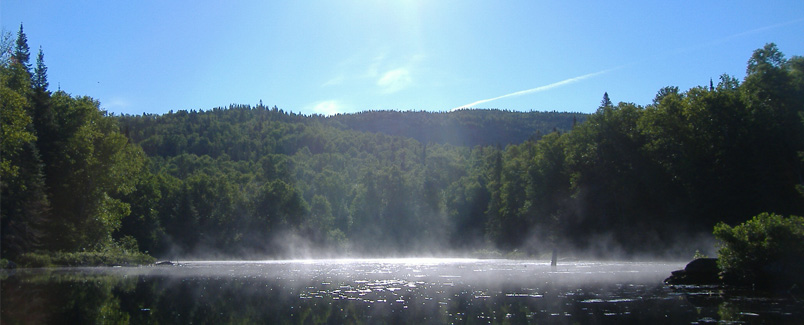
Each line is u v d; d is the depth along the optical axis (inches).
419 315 559.5
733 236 786.2
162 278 1113.4
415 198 3961.6
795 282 746.8
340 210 4397.1
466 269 1439.5
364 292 788.0
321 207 4020.7
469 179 4249.5
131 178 2276.1
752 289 773.9
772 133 1674.5
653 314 545.6
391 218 3836.1
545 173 2637.8
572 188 2400.3
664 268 1352.1
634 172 2135.8
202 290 833.5
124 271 1407.5
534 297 703.1
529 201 2719.0
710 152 1806.1
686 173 1834.4
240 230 3641.7
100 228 2026.3
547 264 1688.0
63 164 1867.6
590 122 2367.1
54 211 1839.3
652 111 2084.2
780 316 524.1
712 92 1806.1
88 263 1772.9
